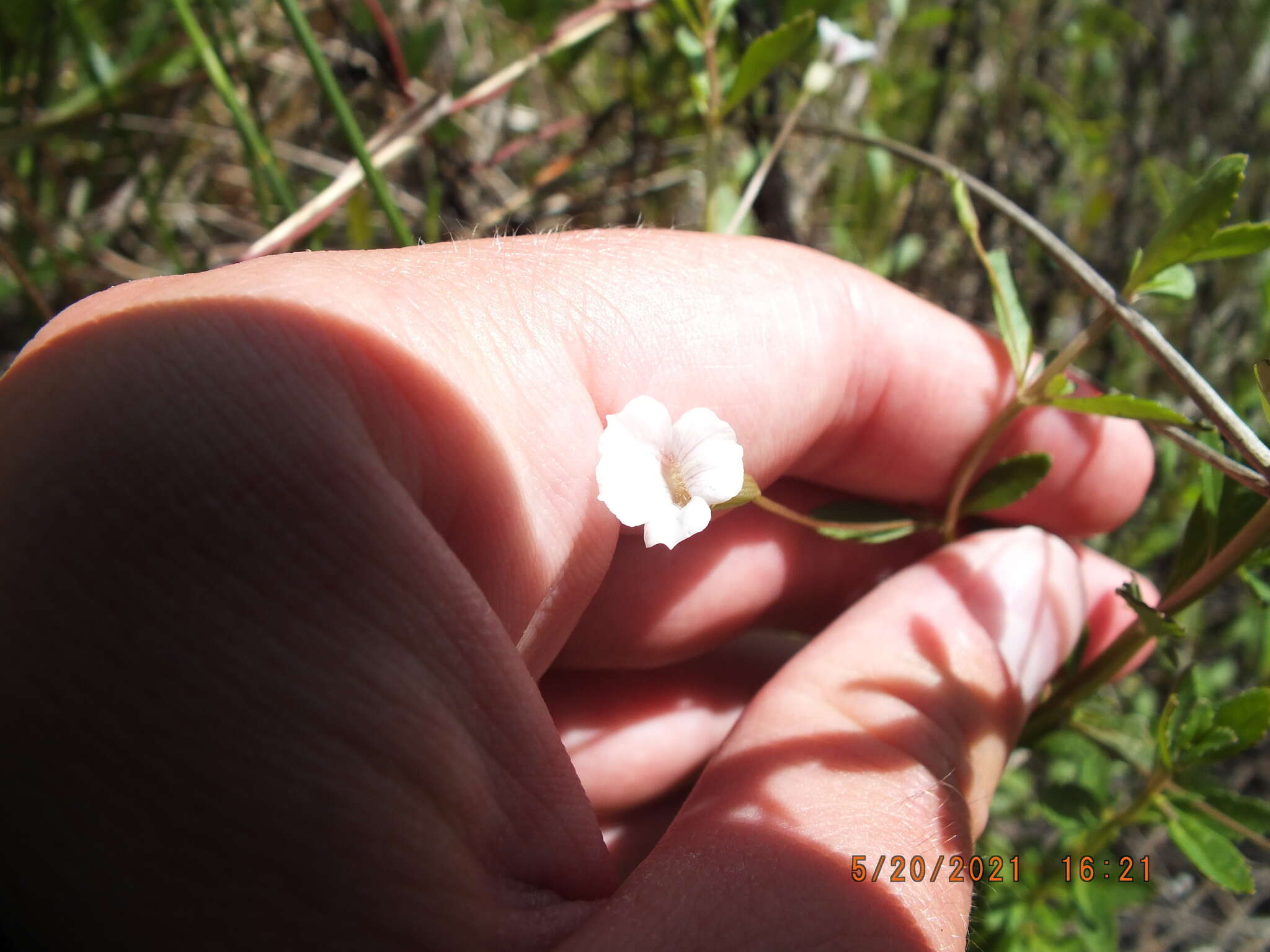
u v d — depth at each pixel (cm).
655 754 10
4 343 13
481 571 6
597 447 7
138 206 14
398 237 9
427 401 6
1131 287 7
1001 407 9
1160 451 14
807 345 8
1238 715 7
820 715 7
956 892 6
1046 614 8
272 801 5
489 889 5
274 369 5
